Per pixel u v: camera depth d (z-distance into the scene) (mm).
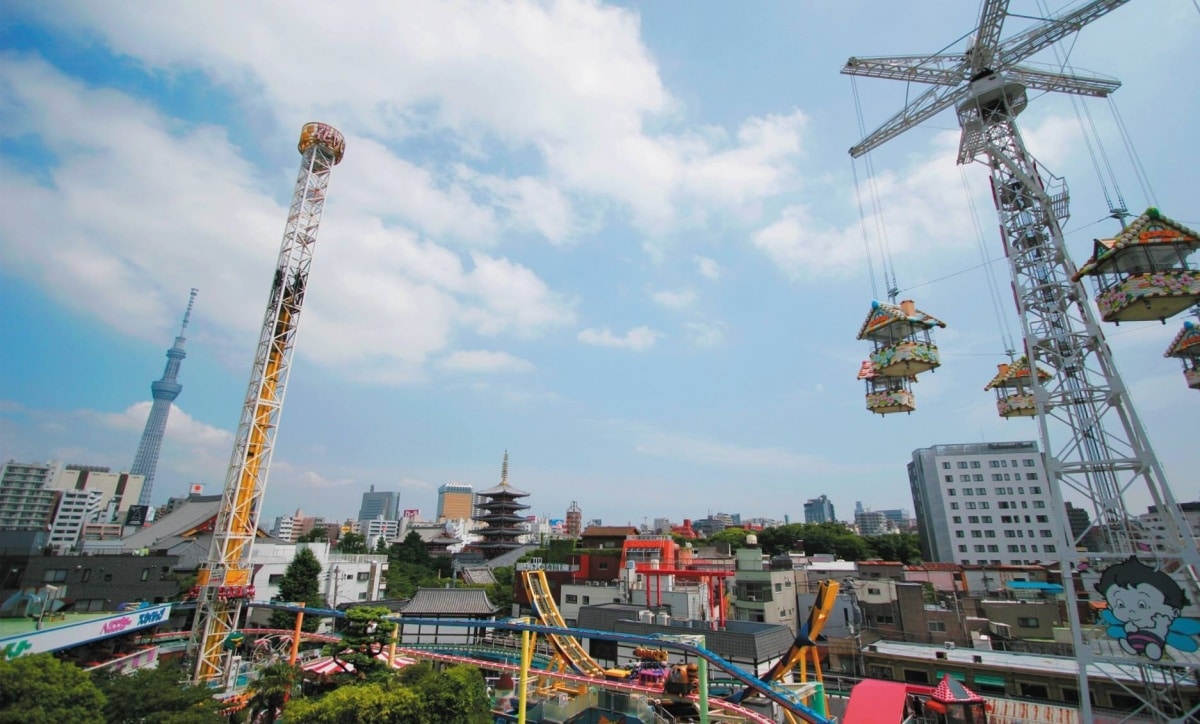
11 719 20609
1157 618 28344
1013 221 38594
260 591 74750
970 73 39938
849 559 130125
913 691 46719
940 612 60562
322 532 141250
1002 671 47344
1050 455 34312
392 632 40469
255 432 52156
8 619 41688
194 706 26156
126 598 54156
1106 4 34844
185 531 85625
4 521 153625
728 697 36438
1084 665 30688
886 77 41656
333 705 26016
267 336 54344
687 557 85125
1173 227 29000
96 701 22984
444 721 27609
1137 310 30109
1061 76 38281
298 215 58438
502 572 106812
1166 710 40375
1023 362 46812
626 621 55562
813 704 34094
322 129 60906
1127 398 32344
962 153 41875
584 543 101000
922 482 134250
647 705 32938
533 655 49750
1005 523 117438
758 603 65000
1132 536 31875
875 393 37688
